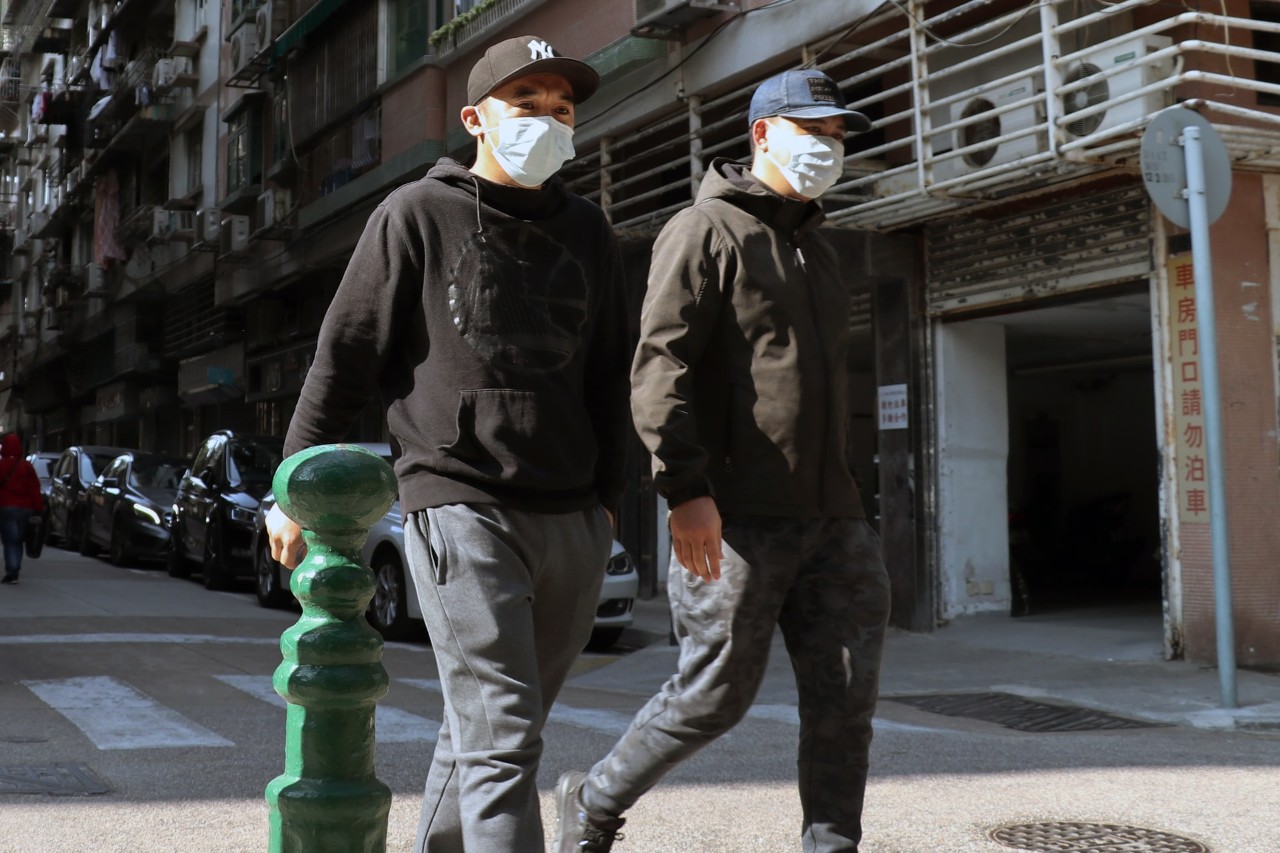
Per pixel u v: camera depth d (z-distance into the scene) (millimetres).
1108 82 9016
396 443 2830
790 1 11922
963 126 9719
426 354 2770
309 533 1747
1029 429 17328
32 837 4117
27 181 49719
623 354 3094
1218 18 8336
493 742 2545
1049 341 12977
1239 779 5168
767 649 3102
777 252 3178
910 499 11305
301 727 1677
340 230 20641
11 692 7242
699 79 13094
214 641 10000
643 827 4234
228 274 26266
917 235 11492
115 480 18812
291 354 24500
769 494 3076
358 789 1666
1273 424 9219
